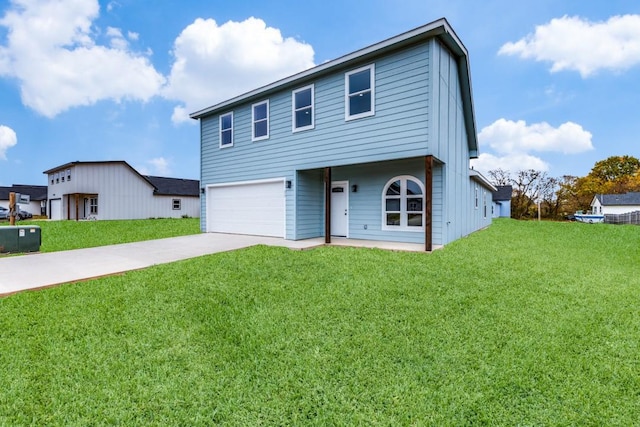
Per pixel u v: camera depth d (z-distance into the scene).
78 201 23.86
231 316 3.94
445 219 8.77
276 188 10.66
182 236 11.34
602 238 12.09
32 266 6.33
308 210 10.50
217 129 12.67
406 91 7.85
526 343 3.29
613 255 8.50
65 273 5.72
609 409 2.35
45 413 2.29
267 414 2.30
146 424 2.19
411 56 7.79
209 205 13.09
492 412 2.32
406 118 7.85
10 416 2.24
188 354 3.07
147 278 5.42
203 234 11.96
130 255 7.57
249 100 11.36
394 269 6.07
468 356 3.04
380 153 8.24
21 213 26.11
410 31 7.52
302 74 9.49
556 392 2.53
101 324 3.65
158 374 2.74
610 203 37.25
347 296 4.63
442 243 8.73
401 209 9.52
